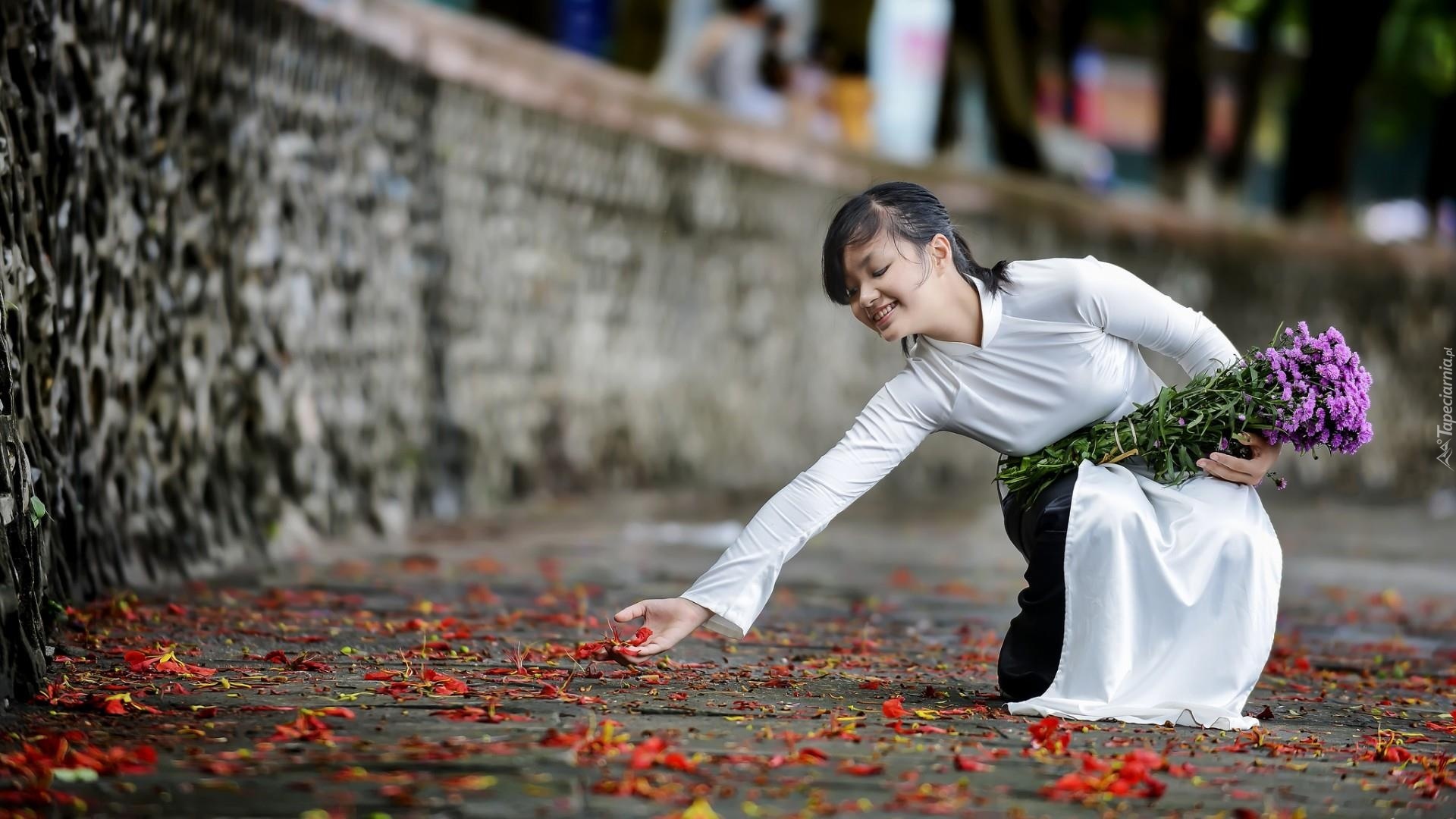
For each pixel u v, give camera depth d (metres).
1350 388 7.73
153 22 13.23
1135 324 7.91
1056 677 7.80
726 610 8.01
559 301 25.80
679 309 30.08
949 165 38.62
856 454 8.09
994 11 44.06
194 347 14.38
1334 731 8.01
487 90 23.03
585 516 22.92
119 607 10.57
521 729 6.93
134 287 12.93
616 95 27.38
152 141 13.32
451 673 8.73
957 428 8.16
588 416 26.80
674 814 5.51
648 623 8.09
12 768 5.91
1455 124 53.16
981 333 7.89
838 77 39.50
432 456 21.23
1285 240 45.88
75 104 11.41
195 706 7.34
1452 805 6.11
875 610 13.91
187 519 13.84
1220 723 7.55
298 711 7.28
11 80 10.31
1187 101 47.91
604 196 27.27
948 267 7.82
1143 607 7.74
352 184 19.03
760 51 36.91
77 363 11.49
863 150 36.06
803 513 8.04
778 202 33.31
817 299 35.09
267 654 9.09
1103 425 8.05
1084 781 6.04
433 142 21.58
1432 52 52.78
